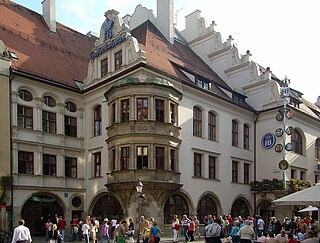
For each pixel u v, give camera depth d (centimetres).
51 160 3067
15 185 2772
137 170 2739
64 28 4012
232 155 3581
